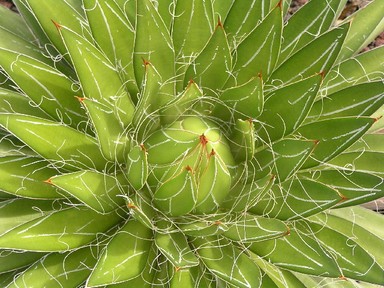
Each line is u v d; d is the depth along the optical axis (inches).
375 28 21.2
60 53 18.1
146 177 14.3
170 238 15.6
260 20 17.7
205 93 17.2
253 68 16.9
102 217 16.2
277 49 16.3
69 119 16.9
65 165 15.8
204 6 17.0
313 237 17.0
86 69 15.5
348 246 16.6
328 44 16.8
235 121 16.8
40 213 16.9
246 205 15.4
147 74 15.0
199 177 14.7
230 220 15.9
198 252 16.1
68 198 16.3
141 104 15.6
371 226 20.3
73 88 16.7
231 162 16.2
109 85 16.2
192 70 16.7
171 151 15.4
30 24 20.0
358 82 19.7
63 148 15.6
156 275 16.7
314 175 17.3
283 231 14.1
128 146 16.5
